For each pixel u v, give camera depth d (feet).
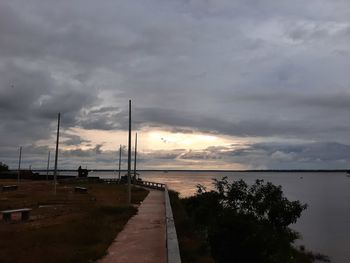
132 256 41.22
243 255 57.47
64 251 43.11
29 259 39.40
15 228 61.82
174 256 28.78
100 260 39.45
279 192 103.50
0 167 402.93
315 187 515.09
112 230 57.41
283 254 79.66
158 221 70.38
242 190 101.71
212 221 68.49
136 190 187.01
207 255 48.39
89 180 299.58
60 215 81.56
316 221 177.06
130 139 108.47
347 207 242.58
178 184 400.47
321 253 106.63
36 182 265.13
